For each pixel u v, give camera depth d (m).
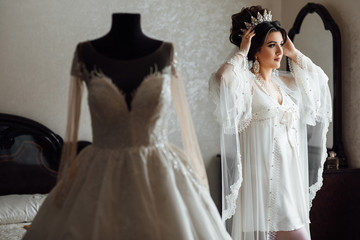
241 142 2.92
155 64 1.91
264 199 2.83
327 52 3.92
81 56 1.92
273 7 4.68
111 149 1.87
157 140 1.93
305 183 3.16
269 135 2.85
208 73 4.51
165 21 4.37
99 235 1.66
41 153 3.99
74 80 1.95
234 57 2.84
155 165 1.87
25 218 3.48
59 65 4.10
